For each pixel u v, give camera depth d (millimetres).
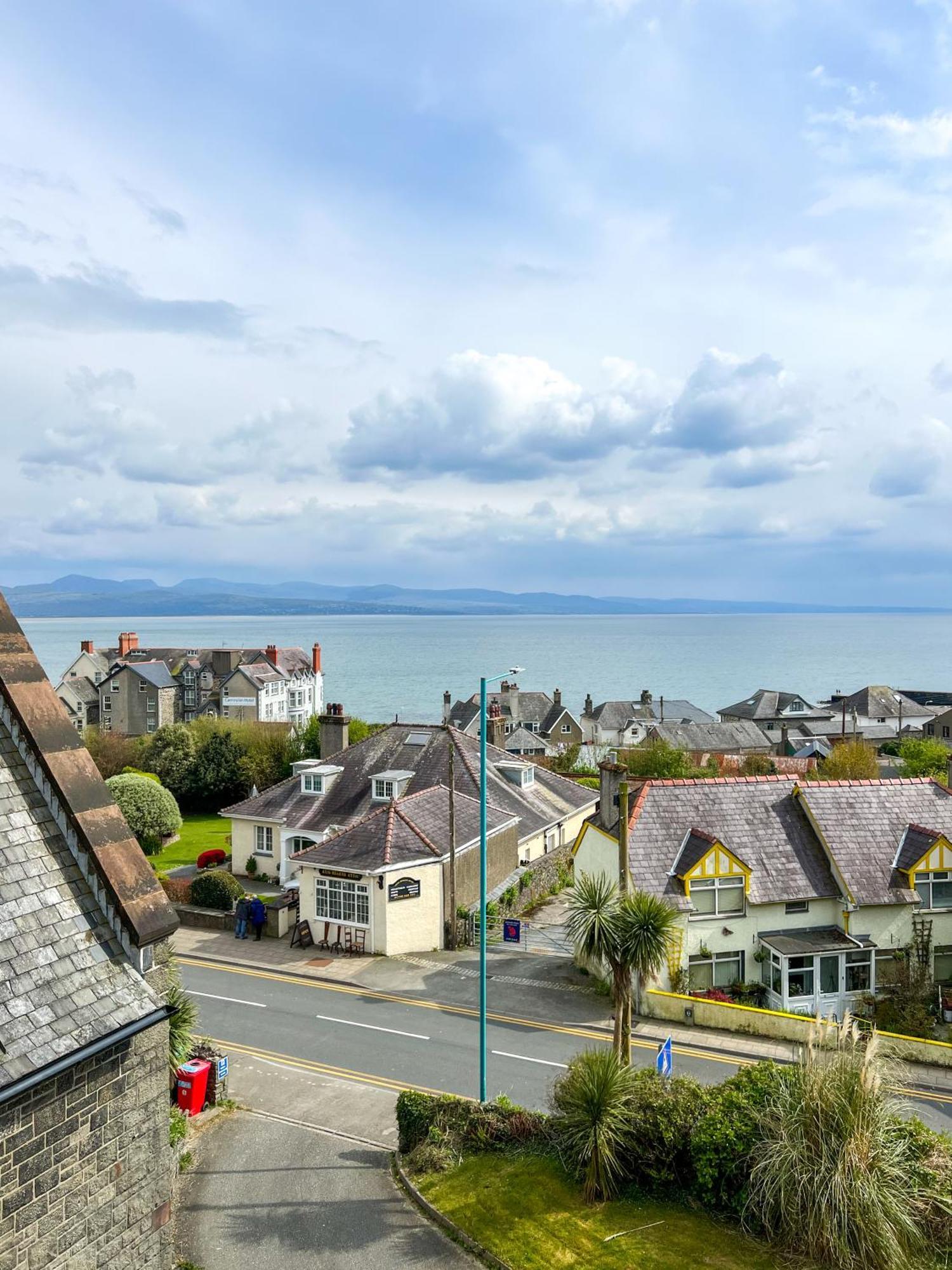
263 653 118188
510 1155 18781
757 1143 16250
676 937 21328
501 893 39594
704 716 124188
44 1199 10695
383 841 35719
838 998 29547
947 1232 14562
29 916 11477
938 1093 23312
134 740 77500
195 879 40031
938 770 70500
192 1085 21594
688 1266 14945
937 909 30766
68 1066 10617
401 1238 16578
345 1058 25312
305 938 35781
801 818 32688
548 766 81312
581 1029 27594
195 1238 16672
